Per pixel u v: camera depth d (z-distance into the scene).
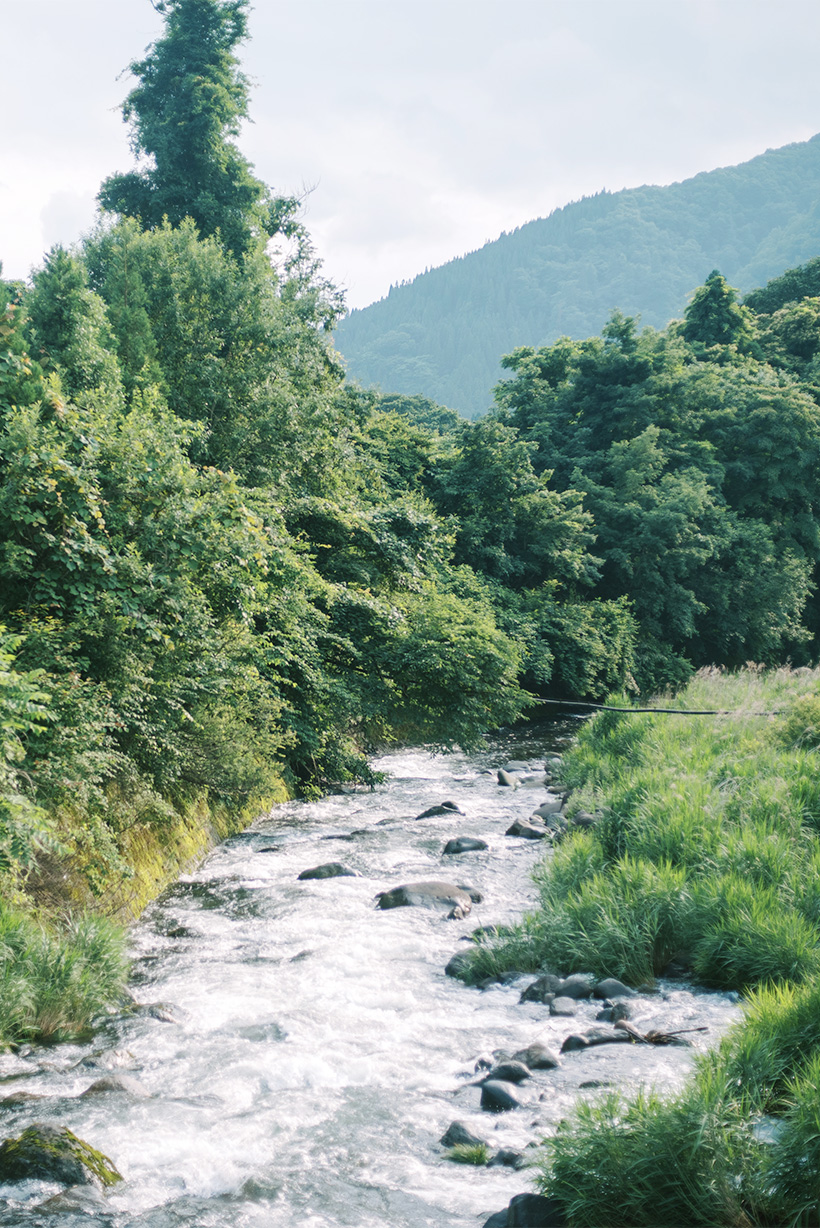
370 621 18.34
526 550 36.75
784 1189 4.33
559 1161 4.65
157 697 10.60
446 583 29.67
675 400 46.16
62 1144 5.28
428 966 9.34
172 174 30.50
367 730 24.89
